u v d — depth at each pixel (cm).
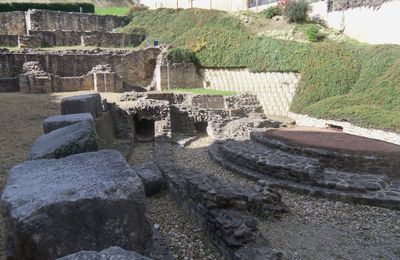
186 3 3553
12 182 349
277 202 712
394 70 1761
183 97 1902
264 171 932
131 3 4334
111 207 312
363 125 1538
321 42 2159
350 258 546
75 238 303
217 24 2688
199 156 1202
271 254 473
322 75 1962
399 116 1485
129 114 1381
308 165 881
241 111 1756
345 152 947
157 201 746
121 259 243
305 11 2470
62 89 1888
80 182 339
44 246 293
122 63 2303
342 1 2367
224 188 615
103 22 2984
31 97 1591
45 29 2661
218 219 541
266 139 1152
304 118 1861
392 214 717
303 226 658
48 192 319
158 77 2302
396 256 554
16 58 1977
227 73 2309
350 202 774
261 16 2698
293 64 2050
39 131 998
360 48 2050
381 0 2086
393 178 891
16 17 2662
